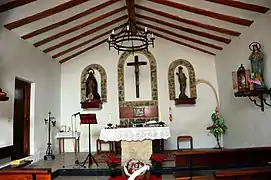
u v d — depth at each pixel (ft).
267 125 16.52
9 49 17.65
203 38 23.58
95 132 26.78
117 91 27.20
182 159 12.68
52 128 24.93
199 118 26.32
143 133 18.24
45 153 22.99
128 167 12.12
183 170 16.66
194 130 26.23
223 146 25.49
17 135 20.01
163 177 16.26
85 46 26.45
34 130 21.22
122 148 18.52
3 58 16.88
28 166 19.01
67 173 18.02
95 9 19.98
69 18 19.53
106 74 27.48
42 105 22.89
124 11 22.79
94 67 27.63
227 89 23.68
